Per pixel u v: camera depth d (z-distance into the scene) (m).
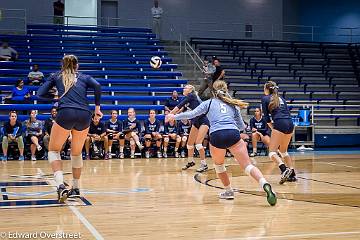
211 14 23.28
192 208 5.43
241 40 21.64
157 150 12.97
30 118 12.34
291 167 7.95
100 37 20.08
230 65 19.83
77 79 5.56
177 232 4.23
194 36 23.06
